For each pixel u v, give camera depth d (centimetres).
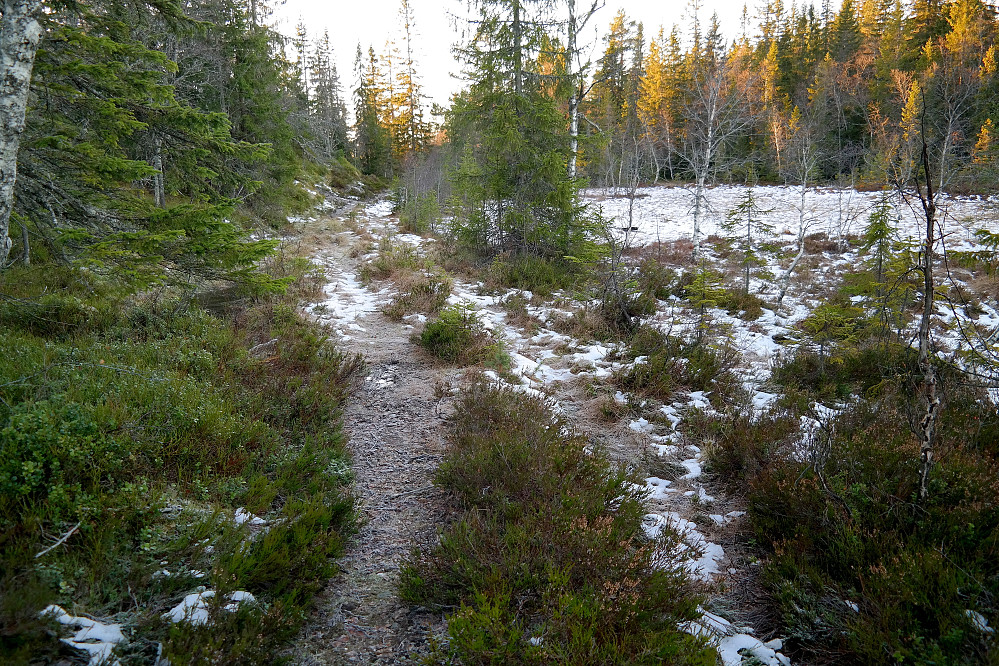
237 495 391
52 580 266
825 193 3055
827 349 808
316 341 756
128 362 548
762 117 2614
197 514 349
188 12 1532
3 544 282
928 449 368
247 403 537
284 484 422
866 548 341
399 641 305
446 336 815
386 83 5306
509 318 1023
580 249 1360
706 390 714
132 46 674
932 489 379
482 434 529
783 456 474
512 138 1280
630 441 586
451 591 327
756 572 375
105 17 720
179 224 640
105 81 681
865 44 3425
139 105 702
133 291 629
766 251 1822
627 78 3472
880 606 296
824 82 2664
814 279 1418
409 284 1184
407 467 504
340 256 1603
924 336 373
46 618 239
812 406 628
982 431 489
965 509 350
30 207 712
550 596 302
